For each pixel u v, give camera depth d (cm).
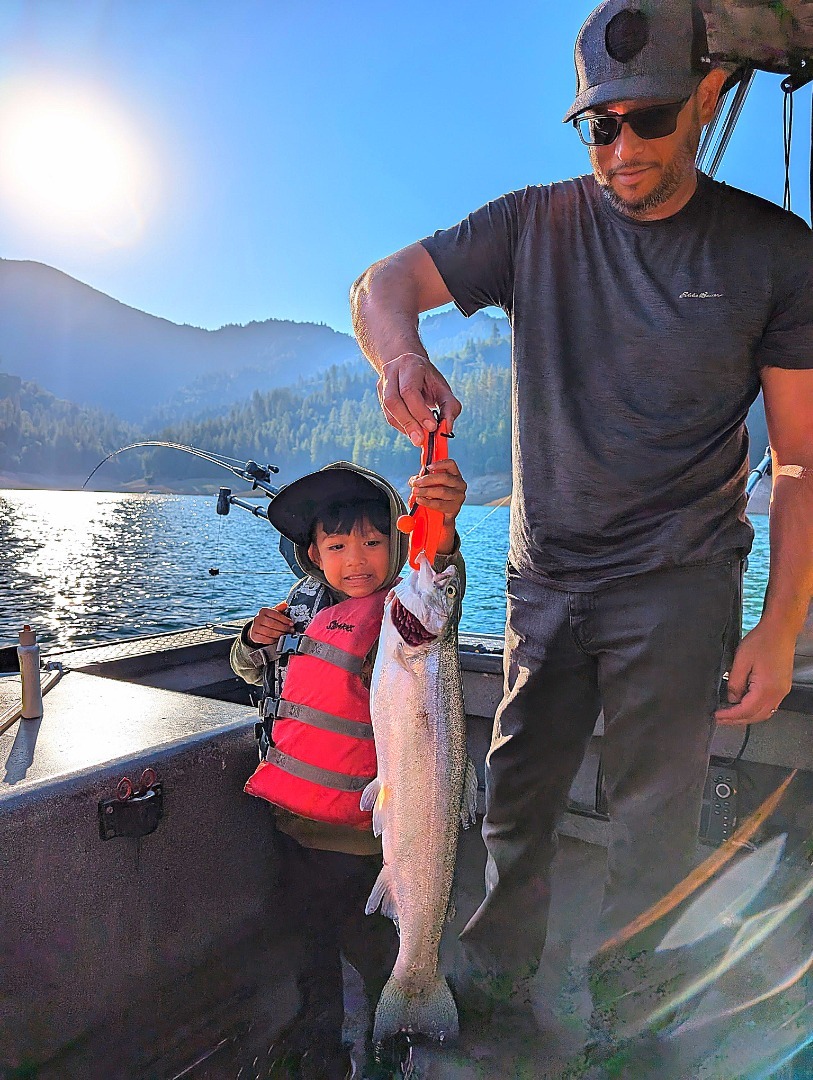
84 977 178
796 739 250
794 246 179
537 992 204
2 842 160
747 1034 187
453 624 176
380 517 226
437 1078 179
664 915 193
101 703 236
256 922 222
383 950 222
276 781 209
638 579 189
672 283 183
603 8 168
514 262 202
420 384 171
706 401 184
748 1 165
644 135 168
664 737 189
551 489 197
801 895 231
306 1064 182
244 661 244
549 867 218
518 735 208
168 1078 176
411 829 173
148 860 191
